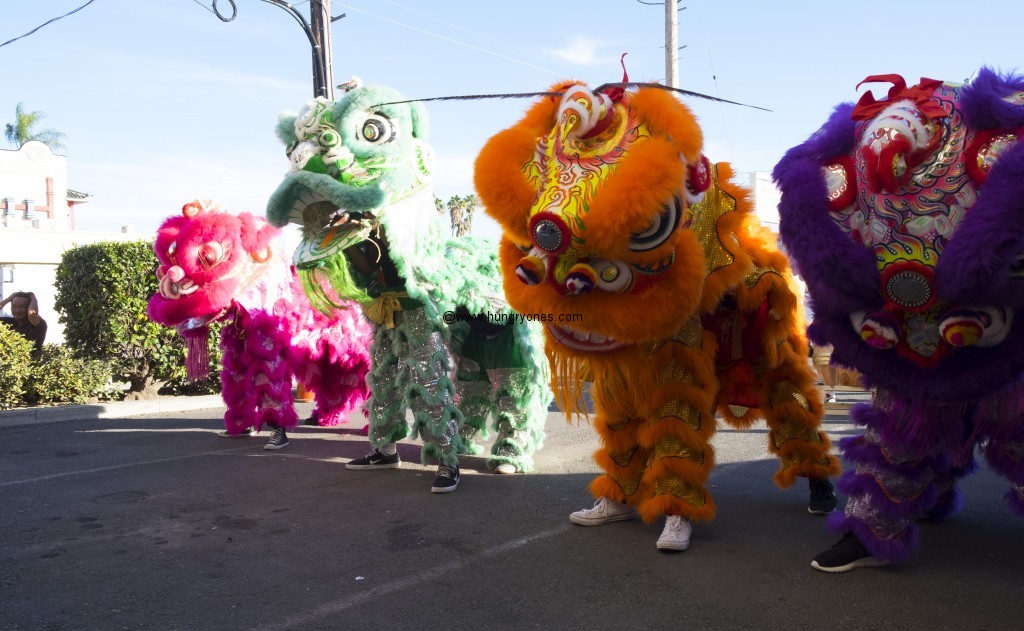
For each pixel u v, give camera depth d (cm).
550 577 335
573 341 363
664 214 316
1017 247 264
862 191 299
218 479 521
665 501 365
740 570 341
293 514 436
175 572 344
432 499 466
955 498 402
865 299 301
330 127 469
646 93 330
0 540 391
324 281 516
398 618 294
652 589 321
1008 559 351
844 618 289
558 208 318
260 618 295
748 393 457
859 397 862
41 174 3319
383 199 464
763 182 1387
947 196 282
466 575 339
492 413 556
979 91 277
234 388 656
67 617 296
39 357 900
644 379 376
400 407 531
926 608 298
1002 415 311
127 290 924
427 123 504
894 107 291
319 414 748
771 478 517
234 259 603
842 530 342
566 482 509
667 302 331
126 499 470
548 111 356
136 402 872
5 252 1975
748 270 381
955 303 286
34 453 620
